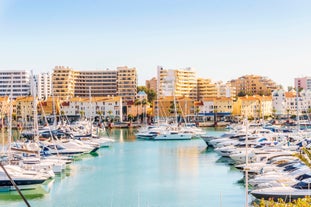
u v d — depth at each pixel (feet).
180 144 394.73
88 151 314.96
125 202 172.04
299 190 155.02
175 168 251.80
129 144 397.60
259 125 501.97
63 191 192.03
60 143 302.45
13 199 176.35
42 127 461.37
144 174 233.55
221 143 327.67
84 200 175.52
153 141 426.10
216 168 247.70
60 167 230.48
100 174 234.58
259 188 165.27
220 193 183.21
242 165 217.77
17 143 283.79
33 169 207.82
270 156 229.04
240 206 161.27
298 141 298.35
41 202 172.24
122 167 258.98
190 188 194.90
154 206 165.07
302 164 186.60
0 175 184.75
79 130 454.40
